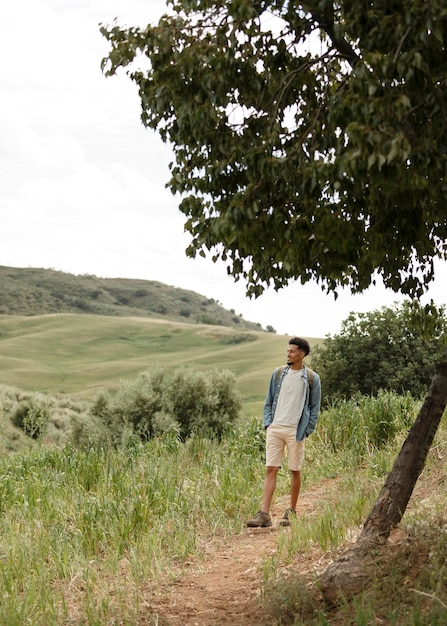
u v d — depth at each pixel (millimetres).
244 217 4531
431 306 6344
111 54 5047
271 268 5562
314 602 4992
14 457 12500
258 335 133750
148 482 9148
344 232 4668
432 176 4414
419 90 4082
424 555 5070
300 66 5188
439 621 4035
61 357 120375
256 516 7930
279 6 4879
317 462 10727
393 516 5363
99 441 17359
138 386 18594
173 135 5301
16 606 5289
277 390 8195
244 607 5305
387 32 4012
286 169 4441
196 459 11930
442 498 6922
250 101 5090
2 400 28828
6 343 128625
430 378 20562
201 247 5367
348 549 5676
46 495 9031
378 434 11742
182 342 135250
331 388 21141
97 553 7180
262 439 12594
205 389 18797
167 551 7055
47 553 6934
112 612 5359
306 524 7109
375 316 20922
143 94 5121
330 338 21438
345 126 4289
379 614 4508
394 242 5203
